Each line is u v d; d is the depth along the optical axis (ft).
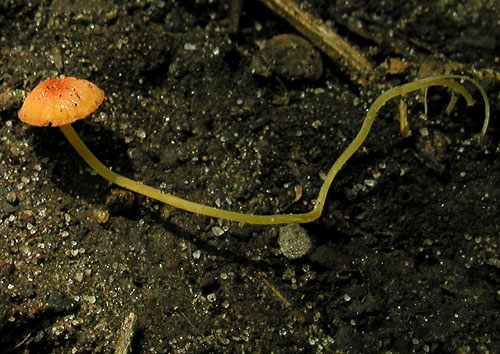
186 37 0.53
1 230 0.50
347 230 0.52
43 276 0.50
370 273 0.51
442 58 0.54
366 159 0.52
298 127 0.52
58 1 0.53
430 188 0.52
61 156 0.51
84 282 0.50
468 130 0.53
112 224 0.51
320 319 0.51
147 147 0.52
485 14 0.55
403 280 0.51
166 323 0.50
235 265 0.51
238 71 0.53
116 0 0.53
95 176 0.51
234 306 0.50
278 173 0.52
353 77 0.53
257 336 0.50
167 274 0.50
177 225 0.51
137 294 0.50
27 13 0.53
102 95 0.50
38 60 0.52
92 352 0.49
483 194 0.52
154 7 0.53
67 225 0.51
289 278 0.51
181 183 0.51
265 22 0.54
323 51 0.54
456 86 0.52
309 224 0.51
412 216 0.52
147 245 0.51
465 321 0.51
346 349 0.50
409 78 0.53
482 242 0.52
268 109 0.53
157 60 0.53
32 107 0.49
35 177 0.51
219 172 0.52
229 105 0.52
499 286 0.51
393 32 0.55
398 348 0.51
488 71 0.53
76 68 0.52
